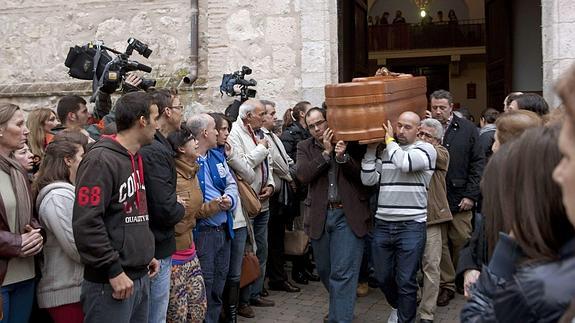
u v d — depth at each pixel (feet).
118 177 9.35
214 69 24.14
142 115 9.70
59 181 10.50
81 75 18.11
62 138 10.84
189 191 12.46
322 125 14.64
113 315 9.25
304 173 14.56
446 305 17.54
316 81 23.06
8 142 10.28
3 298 9.86
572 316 3.92
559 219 4.84
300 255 19.35
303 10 23.18
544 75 21.34
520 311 4.48
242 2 23.86
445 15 73.00
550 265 4.57
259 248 17.16
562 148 3.87
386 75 14.89
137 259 9.55
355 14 27.48
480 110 71.10
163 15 25.17
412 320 14.23
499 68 32.40
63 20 26.03
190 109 18.98
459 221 17.95
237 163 15.12
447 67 73.46
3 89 26.14
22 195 10.08
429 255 15.66
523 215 4.99
